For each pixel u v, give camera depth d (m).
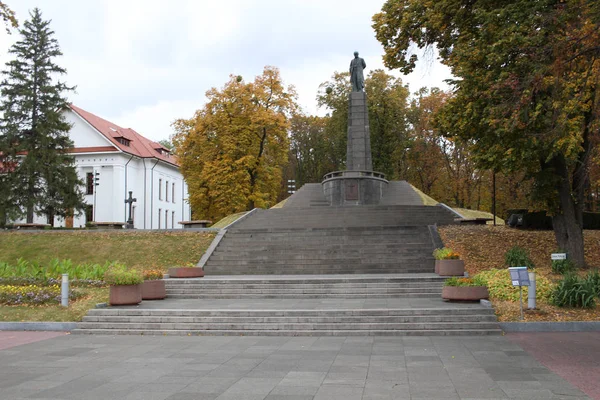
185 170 45.88
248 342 11.67
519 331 12.34
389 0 21.30
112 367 9.33
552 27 13.24
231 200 42.00
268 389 7.63
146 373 8.81
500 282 15.74
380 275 20.27
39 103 40.75
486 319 12.71
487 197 52.16
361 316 13.15
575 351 10.02
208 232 28.50
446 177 54.25
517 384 7.66
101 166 55.72
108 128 59.66
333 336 12.22
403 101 56.56
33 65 41.19
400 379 8.08
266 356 10.06
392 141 55.72
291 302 16.08
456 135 19.77
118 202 55.19
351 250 24.03
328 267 22.73
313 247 25.02
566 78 13.30
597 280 14.38
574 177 19.38
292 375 8.47
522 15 15.03
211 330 12.87
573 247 18.73
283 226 31.47
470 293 14.50
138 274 15.77
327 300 16.45
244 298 17.53
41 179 41.66
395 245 24.11
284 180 71.88
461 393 7.24
